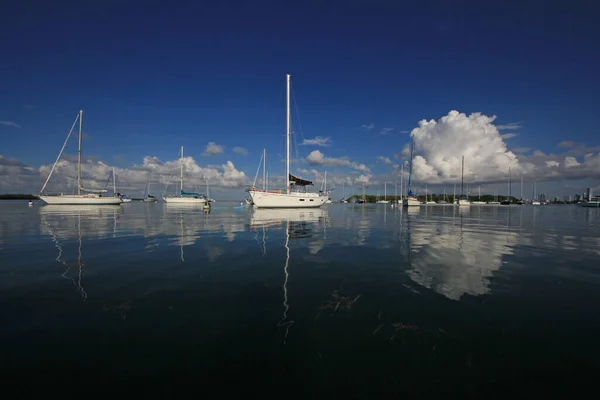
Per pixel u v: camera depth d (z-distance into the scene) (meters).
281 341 3.93
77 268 7.73
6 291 5.84
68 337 4.00
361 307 5.08
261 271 7.50
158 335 4.07
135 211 39.44
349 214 35.97
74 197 53.78
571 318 4.64
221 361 3.48
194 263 8.36
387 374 3.23
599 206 74.94
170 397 2.88
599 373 3.24
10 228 17.06
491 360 3.49
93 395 2.90
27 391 2.94
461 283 6.48
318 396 2.90
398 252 10.12
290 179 42.62
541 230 17.36
